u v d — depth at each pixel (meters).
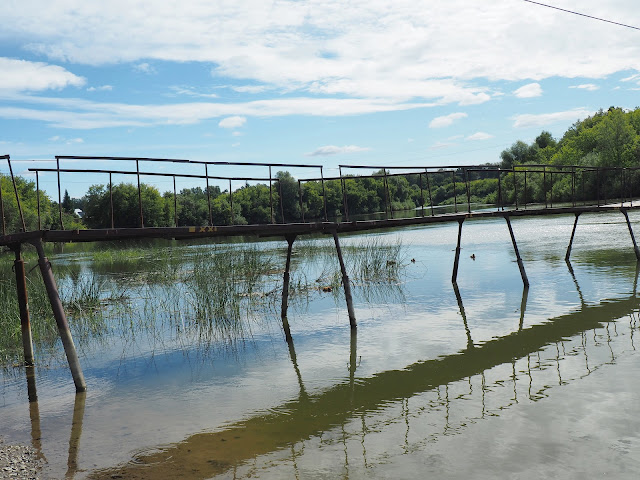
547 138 119.25
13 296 14.69
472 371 8.60
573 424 6.23
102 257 34.53
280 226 11.95
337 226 12.85
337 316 13.83
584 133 81.38
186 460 6.05
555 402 6.94
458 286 16.62
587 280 15.69
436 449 5.91
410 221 14.51
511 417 6.60
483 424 6.47
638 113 86.62
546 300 13.55
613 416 6.35
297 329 12.69
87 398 8.66
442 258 23.78
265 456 6.05
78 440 6.88
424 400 7.52
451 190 97.19
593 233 28.53
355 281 19.12
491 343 10.13
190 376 9.55
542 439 5.91
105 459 6.22
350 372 9.14
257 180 11.77
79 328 13.81
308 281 19.52
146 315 15.01
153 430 7.09
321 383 8.68
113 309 16.02
